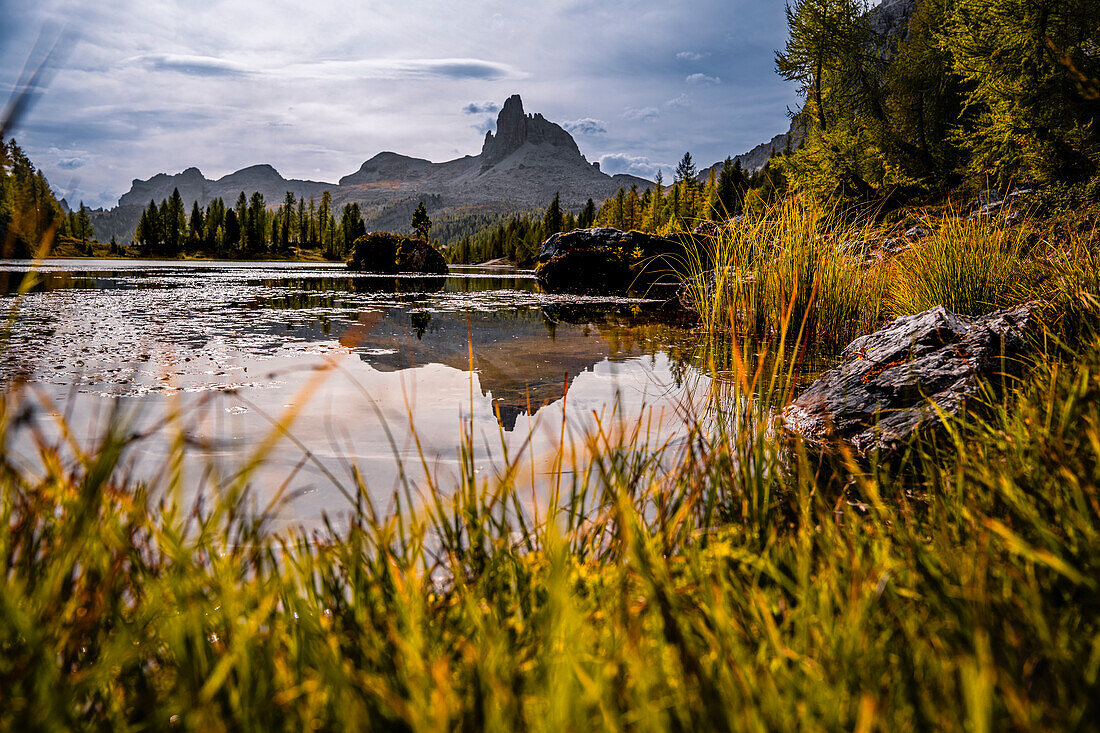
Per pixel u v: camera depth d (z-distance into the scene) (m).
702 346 5.95
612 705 0.78
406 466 2.48
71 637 0.87
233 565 1.10
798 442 1.80
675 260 15.70
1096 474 1.38
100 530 1.00
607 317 8.91
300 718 0.82
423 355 5.36
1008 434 1.87
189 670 0.86
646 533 1.35
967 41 14.61
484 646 0.91
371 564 1.21
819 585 1.13
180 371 4.40
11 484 1.05
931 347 3.35
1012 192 11.33
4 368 4.28
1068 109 12.41
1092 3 12.79
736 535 1.50
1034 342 3.09
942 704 0.83
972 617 0.95
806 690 0.83
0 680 0.74
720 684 0.83
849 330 6.09
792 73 25.48
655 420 3.07
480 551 1.33
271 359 4.96
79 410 3.21
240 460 2.47
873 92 24.20
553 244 16.92
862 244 7.04
